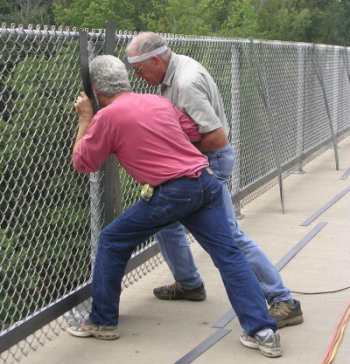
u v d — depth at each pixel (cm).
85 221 624
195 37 862
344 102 1798
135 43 566
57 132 570
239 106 1002
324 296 689
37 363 546
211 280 732
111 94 544
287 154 1272
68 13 4875
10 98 507
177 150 536
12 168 524
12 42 498
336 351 562
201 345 575
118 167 636
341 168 1387
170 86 573
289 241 882
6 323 531
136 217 549
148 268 757
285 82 1238
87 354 562
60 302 577
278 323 604
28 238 557
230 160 610
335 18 6944
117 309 589
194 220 553
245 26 5303
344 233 921
